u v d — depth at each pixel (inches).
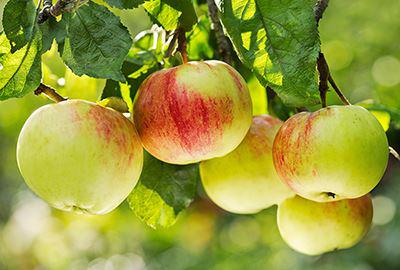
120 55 36.1
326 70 38.3
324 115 37.6
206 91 37.1
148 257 92.5
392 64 88.4
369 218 41.1
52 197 36.6
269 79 37.0
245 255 89.4
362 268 79.5
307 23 36.8
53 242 94.7
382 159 37.5
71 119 36.4
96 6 36.4
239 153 40.3
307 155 37.3
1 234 98.0
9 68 36.3
